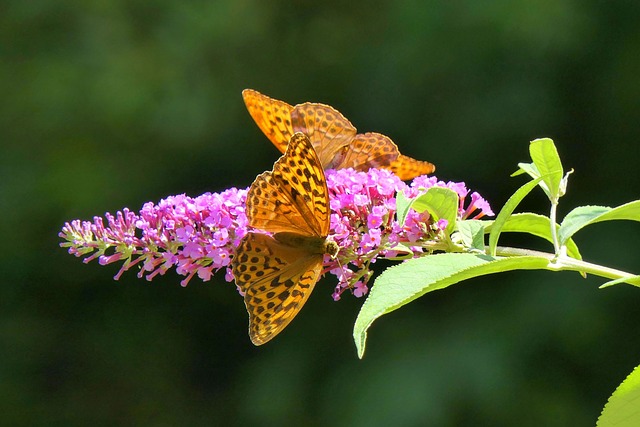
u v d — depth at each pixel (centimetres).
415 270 114
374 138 127
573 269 117
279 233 119
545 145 119
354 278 120
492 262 115
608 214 117
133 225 121
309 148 117
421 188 120
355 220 120
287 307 118
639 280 115
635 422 115
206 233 121
